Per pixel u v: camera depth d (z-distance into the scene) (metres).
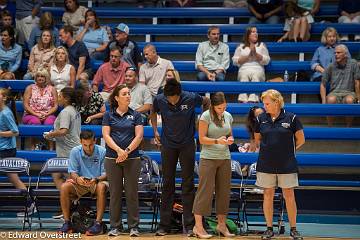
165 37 27.41
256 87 22.23
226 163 16.12
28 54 25.42
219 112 15.90
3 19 25.86
